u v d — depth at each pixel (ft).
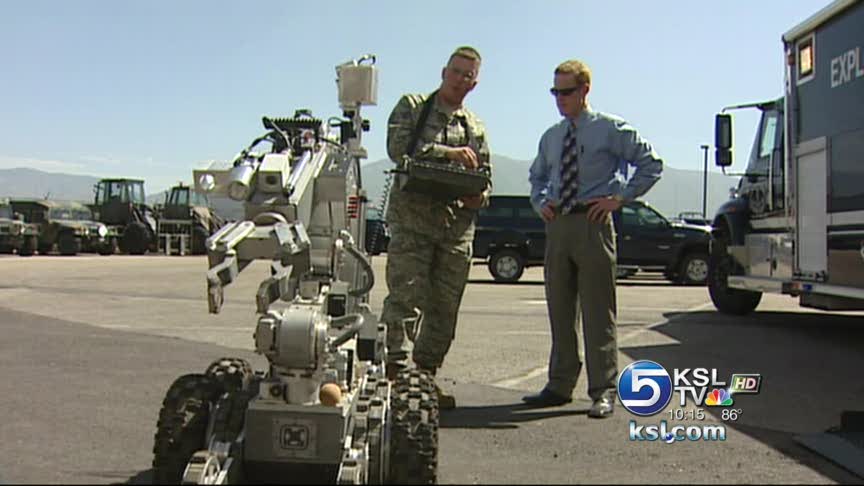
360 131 16.94
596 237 19.07
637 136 19.15
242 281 62.59
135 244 120.06
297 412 12.00
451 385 23.09
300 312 11.96
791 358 27.32
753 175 35.70
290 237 11.94
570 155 19.43
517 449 16.58
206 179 13.00
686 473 15.01
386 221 19.27
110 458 15.94
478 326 35.60
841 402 20.97
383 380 13.96
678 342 30.78
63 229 114.83
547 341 31.22
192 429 12.17
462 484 14.30
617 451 16.48
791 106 29.86
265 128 14.76
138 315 39.55
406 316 18.12
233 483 11.72
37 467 15.29
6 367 25.50
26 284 57.72
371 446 12.20
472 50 18.62
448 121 18.81
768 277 33.58
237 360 15.76
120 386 22.71
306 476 12.21
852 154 25.84
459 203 18.70
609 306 19.24
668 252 65.26
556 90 19.51
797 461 15.84
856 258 25.75
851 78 25.82
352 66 16.81
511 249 65.36
